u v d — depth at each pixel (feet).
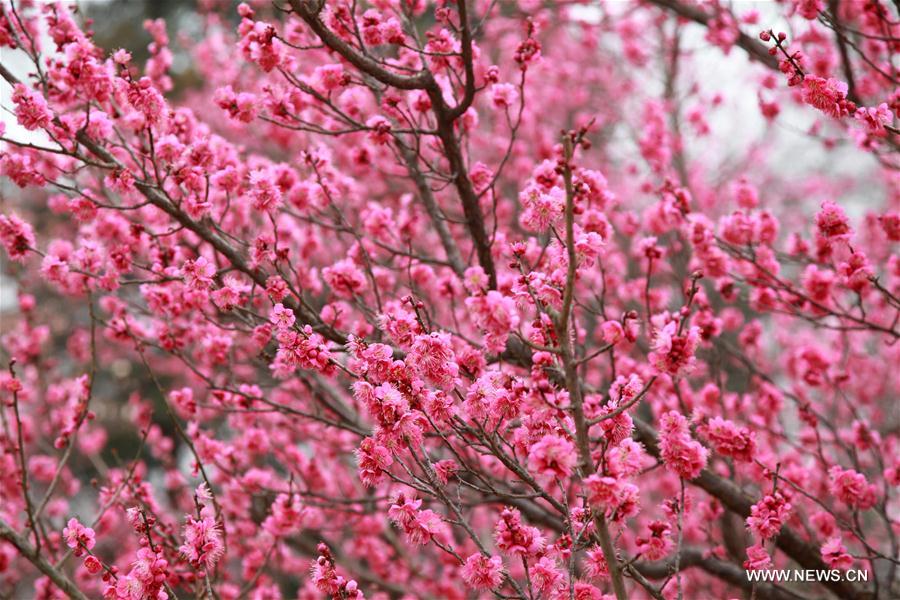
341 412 20.25
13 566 27.12
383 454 11.48
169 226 17.39
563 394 11.41
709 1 22.17
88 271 16.21
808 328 32.12
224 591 19.51
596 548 12.04
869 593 18.20
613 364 15.79
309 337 12.44
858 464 18.88
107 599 12.45
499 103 16.47
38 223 43.45
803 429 22.39
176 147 15.19
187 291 16.31
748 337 21.47
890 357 28.14
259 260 14.98
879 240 25.22
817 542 18.03
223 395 17.97
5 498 22.16
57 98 15.02
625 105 35.94
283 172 17.60
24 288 24.08
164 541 16.46
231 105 15.67
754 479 18.76
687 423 11.51
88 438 27.32
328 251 25.32
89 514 39.52
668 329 10.55
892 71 17.87
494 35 31.71
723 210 35.24
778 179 43.24
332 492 23.21
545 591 11.39
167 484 25.66
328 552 12.10
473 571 11.27
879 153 18.04
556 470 10.00
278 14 27.89
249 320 16.06
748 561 12.75
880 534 25.67
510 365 17.61
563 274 12.03
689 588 25.23
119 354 41.32
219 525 14.07
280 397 22.82
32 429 25.67
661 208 20.53
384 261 20.31
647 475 26.16
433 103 16.17
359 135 22.16
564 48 36.70
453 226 24.89
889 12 19.33
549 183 15.20
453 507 11.67
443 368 11.55
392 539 24.61
